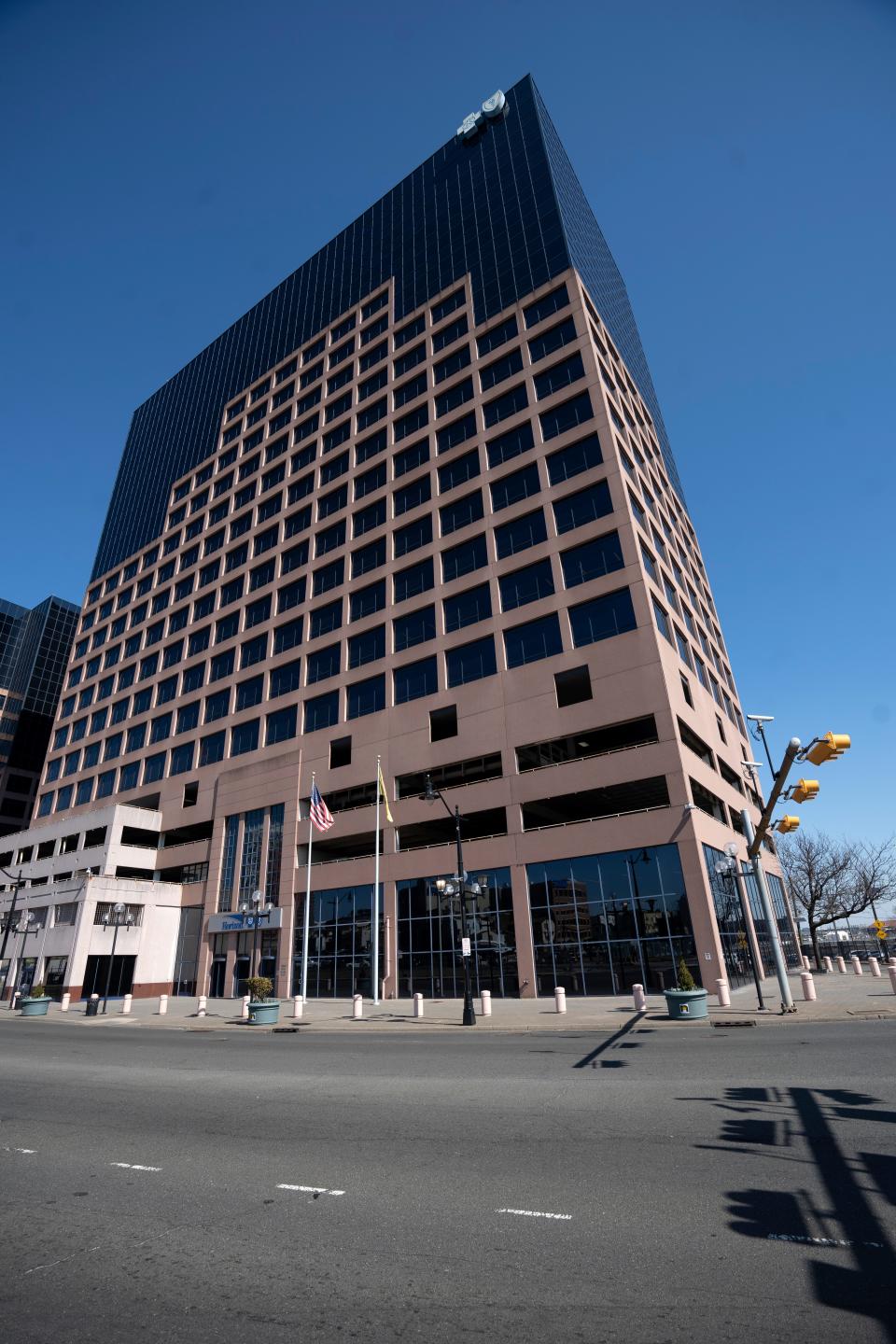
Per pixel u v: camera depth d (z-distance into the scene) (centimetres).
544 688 3625
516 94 6084
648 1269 471
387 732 4234
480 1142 809
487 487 4431
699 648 4756
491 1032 2048
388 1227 566
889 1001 2212
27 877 5912
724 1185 626
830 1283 438
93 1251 538
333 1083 1266
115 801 6275
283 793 4622
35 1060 1709
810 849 6488
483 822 3984
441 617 4281
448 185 6309
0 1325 425
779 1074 1129
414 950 3588
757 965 2236
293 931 4162
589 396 4197
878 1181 614
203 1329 414
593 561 3750
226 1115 1013
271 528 6197
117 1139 897
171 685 6406
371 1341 394
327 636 4997
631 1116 897
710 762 4212
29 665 11012
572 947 3122
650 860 3042
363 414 5841
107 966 4547
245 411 7500
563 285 4738
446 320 5491
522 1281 461
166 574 7450
